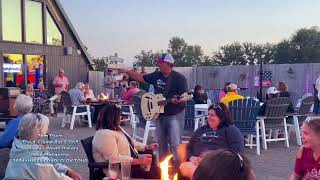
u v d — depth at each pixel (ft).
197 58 103.50
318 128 10.28
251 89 57.47
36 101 44.57
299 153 11.12
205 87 62.54
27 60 49.88
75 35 55.98
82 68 57.77
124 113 37.06
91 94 43.14
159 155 18.61
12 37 48.47
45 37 52.19
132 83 37.06
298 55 97.81
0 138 13.84
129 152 14.64
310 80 53.06
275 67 55.52
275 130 27.63
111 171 11.91
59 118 45.06
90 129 35.65
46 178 11.25
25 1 49.73
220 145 14.99
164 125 18.57
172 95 18.52
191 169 14.15
